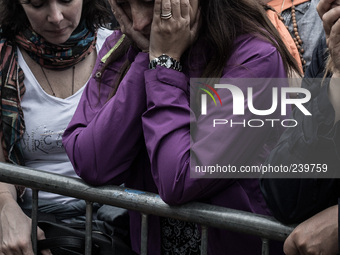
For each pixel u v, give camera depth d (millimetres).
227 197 2008
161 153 1980
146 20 2088
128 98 2119
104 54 2434
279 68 2033
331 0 1657
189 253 2143
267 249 1856
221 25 2051
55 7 2551
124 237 2398
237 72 1997
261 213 2002
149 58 2131
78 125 2275
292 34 2967
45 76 2713
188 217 1962
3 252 2367
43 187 2203
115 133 2115
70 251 2311
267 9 2914
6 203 2494
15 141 2623
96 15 2762
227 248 2037
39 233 2355
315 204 1737
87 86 2367
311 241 1730
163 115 2010
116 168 2135
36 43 2660
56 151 2689
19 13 2658
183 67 2117
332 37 1640
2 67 2639
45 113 2674
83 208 2645
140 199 2043
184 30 2037
